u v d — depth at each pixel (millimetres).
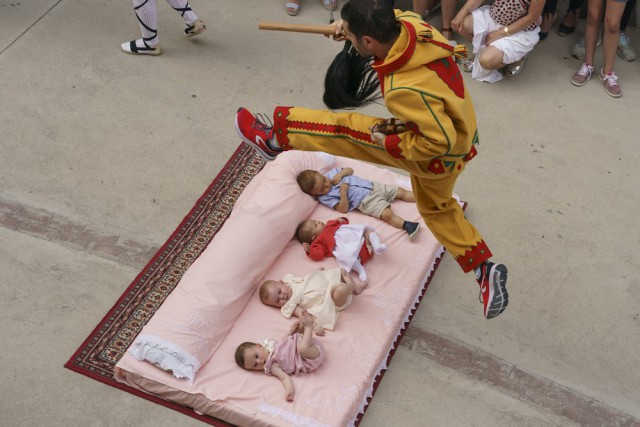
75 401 4008
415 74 3014
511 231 4859
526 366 4246
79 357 4164
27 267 4555
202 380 3920
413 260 4484
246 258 4250
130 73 5734
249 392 3879
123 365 3953
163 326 3975
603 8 5938
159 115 5453
